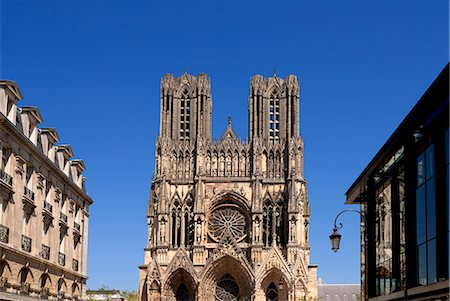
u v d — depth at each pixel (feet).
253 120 513.04
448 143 129.49
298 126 509.35
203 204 490.90
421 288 147.43
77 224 302.86
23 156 226.99
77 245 305.94
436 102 135.03
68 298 285.64
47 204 255.50
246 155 506.48
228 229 490.49
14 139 217.36
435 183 136.67
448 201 130.11
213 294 481.05
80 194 306.55
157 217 492.13
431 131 140.15
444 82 126.93
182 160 508.94
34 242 237.66
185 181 502.38
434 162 137.49
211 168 504.02
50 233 258.98
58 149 282.56
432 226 139.95
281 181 498.69
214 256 475.72
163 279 475.31
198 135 509.76
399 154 168.55
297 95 515.50
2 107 209.46
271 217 495.41
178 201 500.33
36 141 244.83
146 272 486.38
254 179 494.59
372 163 192.24
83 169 313.12
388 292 182.91
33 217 237.45
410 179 155.43
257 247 480.64
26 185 234.79
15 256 217.97
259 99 514.27
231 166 504.84
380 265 195.00
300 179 493.77
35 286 239.71
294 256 476.13
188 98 523.70
